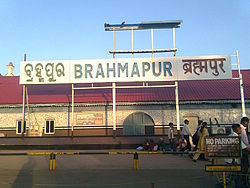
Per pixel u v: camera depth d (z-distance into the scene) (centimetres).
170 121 2177
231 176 731
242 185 703
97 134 2203
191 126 2150
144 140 1778
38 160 1295
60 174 961
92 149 1809
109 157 1368
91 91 2431
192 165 1124
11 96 2384
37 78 1912
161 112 2197
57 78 1905
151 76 1867
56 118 2248
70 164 1175
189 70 1855
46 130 2247
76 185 804
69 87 2566
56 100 2269
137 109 2212
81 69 1902
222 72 1839
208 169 653
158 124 2183
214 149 646
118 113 2219
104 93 2362
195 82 2528
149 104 2195
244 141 741
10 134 2250
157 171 1000
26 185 811
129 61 1886
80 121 2225
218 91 2270
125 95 2297
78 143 1848
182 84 2494
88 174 956
